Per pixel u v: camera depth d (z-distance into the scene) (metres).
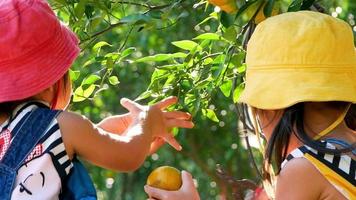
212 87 3.61
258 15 3.35
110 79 3.75
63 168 2.92
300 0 3.32
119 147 3.02
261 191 3.31
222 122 6.61
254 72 2.97
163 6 3.60
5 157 2.92
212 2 3.32
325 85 2.89
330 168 2.84
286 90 2.89
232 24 3.34
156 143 3.32
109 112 7.46
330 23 2.95
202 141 7.15
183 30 6.66
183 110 3.62
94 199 2.95
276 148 2.95
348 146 2.86
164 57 3.67
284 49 2.93
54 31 3.00
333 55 2.92
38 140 2.93
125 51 3.65
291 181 2.86
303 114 2.93
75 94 3.71
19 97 2.96
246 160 7.02
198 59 3.65
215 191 7.68
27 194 2.88
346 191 2.83
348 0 5.56
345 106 2.95
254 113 3.01
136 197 8.54
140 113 3.21
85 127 2.97
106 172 8.24
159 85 3.65
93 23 3.49
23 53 2.96
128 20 3.41
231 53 3.56
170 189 2.99
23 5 2.96
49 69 2.98
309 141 2.87
